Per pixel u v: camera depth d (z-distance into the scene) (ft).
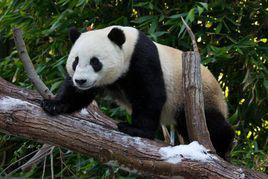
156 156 20.33
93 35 23.53
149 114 23.65
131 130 22.56
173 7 33.53
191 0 33.58
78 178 30.96
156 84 23.89
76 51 22.95
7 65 35.68
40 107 20.57
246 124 35.12
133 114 23.93
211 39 33.60
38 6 35.86
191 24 33.58
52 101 21.33
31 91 23.59
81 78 22.20
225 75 34.88
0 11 38.60
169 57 25.91
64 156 31.24
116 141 20.36
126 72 23.79
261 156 29.99
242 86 34.42
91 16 35.01
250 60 31.45
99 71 22.90
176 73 25.75
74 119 20.63
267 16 33.88
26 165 25.41
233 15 33.40
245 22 34.45
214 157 20.68
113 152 20.21
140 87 23.75
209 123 26.35
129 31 24.35
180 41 33.04
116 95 25.90
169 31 31.76
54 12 36.76
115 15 35.27
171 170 20.24
